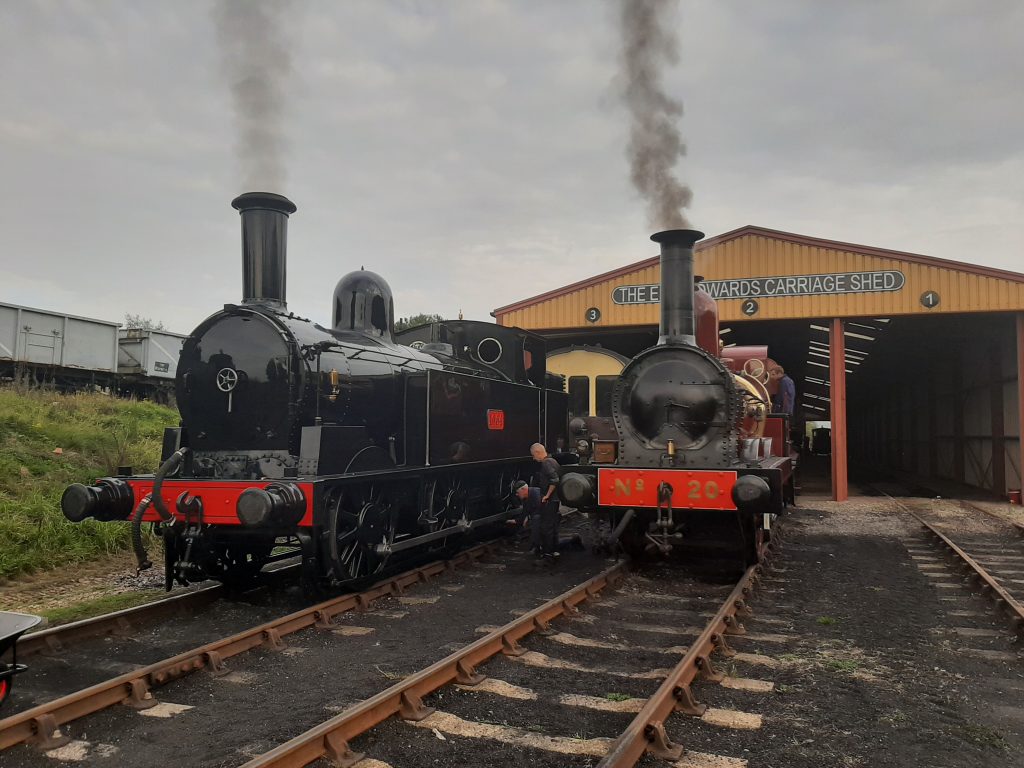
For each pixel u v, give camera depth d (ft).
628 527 27.84
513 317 60.18
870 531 38.47
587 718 13.41
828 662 16.72
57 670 16.43
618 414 26.35
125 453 39.22
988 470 66.59
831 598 23.26
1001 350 60.75
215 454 22.77
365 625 20.07
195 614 21.43
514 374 36.01
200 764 11.69
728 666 16.39
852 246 52.75
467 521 29.89
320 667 16.49
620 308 57.93
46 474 34.37
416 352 30.14
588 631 19.19
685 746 12.21
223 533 21.44
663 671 15.90
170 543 22.00
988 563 29.94
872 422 148.46
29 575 25.58
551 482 29.27
